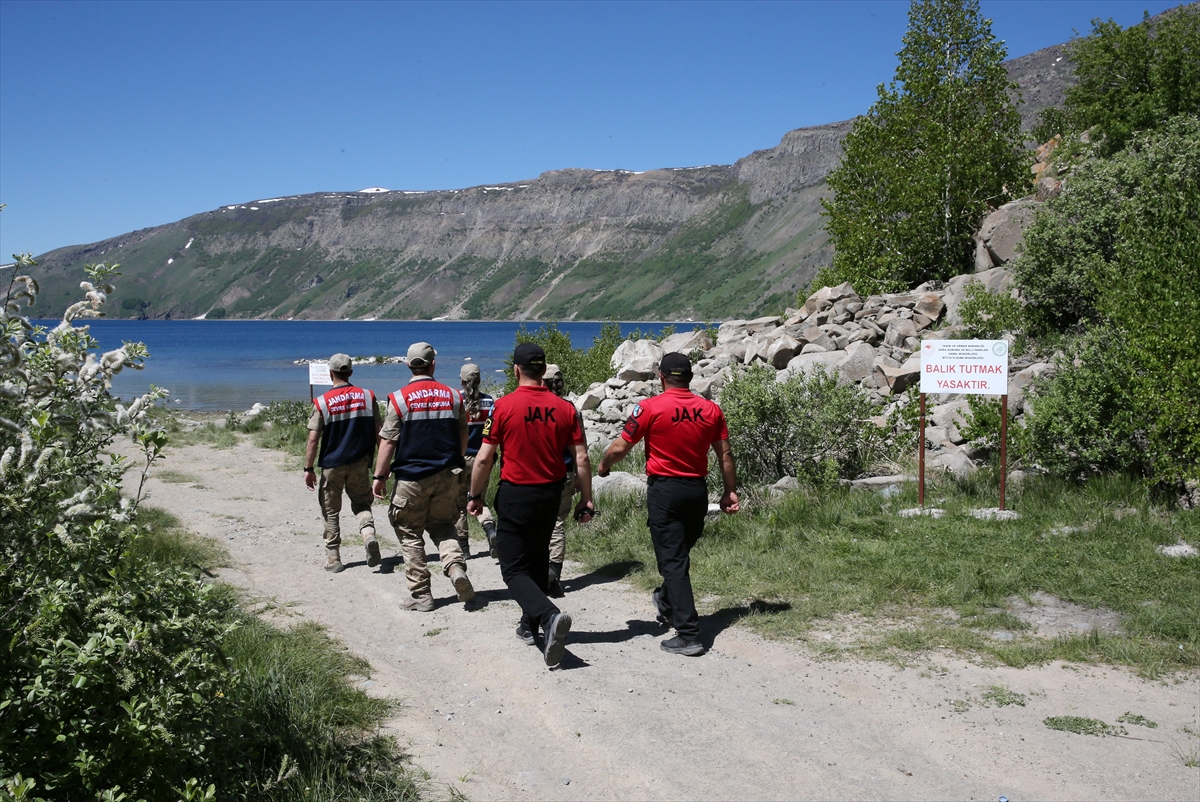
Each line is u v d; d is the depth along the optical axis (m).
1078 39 27.91
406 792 3.57
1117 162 13.71
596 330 198.75
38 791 2.56
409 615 6.21
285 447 15.97
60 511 2.64
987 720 4.19
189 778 2.92
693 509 5.46
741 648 5.29
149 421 3.06
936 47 19.67
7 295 2.74
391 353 85.00
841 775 3.71
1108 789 3.52
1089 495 7.92
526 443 5.20
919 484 8.51
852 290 16.41
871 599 5.98
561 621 4.83
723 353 16.12
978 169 18.14
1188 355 7.76
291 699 4.12
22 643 2.57
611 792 3.62
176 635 2.91
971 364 8.04
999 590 5.93
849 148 20.69
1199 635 4.99
